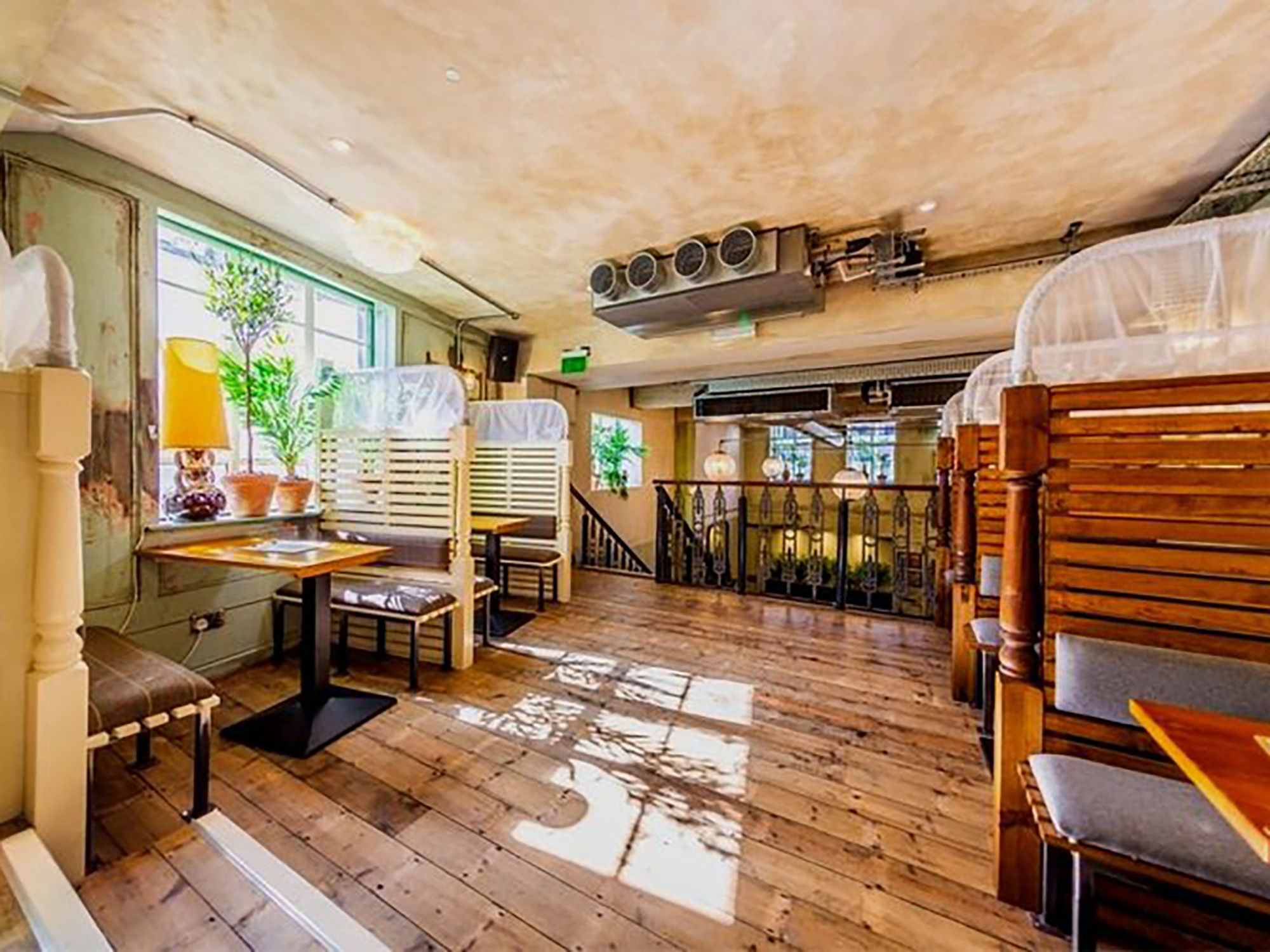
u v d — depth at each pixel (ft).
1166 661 4.14
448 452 10.05
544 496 14.92
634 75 6.08
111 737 4.87
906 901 4.71
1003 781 4.72
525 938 4.29
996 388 9.02
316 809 5.85
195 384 8.58
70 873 4.55
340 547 8.45
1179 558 4.25
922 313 11.76
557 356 16.93
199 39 5.67
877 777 6.63
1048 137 7.21
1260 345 4.47
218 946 4.01
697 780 6.54
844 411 20.90
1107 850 3.51
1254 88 6.17
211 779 6.36
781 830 5.64
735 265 9.89
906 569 14.92
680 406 25.02
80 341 7.77
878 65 5.87
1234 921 3.96
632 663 10.41
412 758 6.92
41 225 7.39
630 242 10.64
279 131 7.29
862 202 9.00
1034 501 4.73
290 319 11.01
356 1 5.13
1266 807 2.53
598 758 6.99
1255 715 3.84
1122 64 5.81
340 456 10.93
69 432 4.55
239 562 7.28
